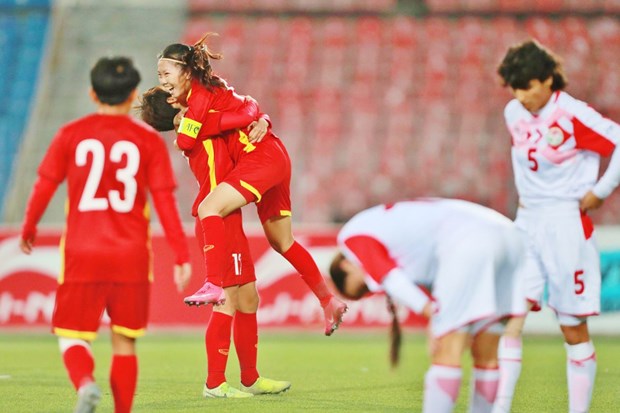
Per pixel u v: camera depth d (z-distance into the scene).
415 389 25.69
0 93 72.38
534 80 18.95
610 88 70.56
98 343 42.94
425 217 15.23
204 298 20.86
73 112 71.94
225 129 22.36
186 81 22.20
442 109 70.12
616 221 61.00
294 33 76.38
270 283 46.56
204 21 77.88
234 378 28.80
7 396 23.66
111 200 16.17
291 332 46.31
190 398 22.92
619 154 18.83
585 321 19.55
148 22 77.88
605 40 73.12
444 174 66.06
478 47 73.69
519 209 20.16
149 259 16.42
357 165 66.62
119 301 16.14
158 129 23.38
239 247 22.95
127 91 16.59
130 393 16.34
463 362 34.25
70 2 78.81
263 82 72.88
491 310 14.80
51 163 16.42
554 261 19.45
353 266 15.22
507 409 18.39
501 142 67.81
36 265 46.56
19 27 76.44
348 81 72.56
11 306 46.66
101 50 76.19
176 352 37.94
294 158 67.19
